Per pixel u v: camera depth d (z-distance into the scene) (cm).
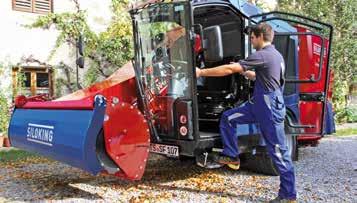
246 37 719
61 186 699
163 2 662
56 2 1404
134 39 707
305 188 683
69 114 600
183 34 637
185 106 636
